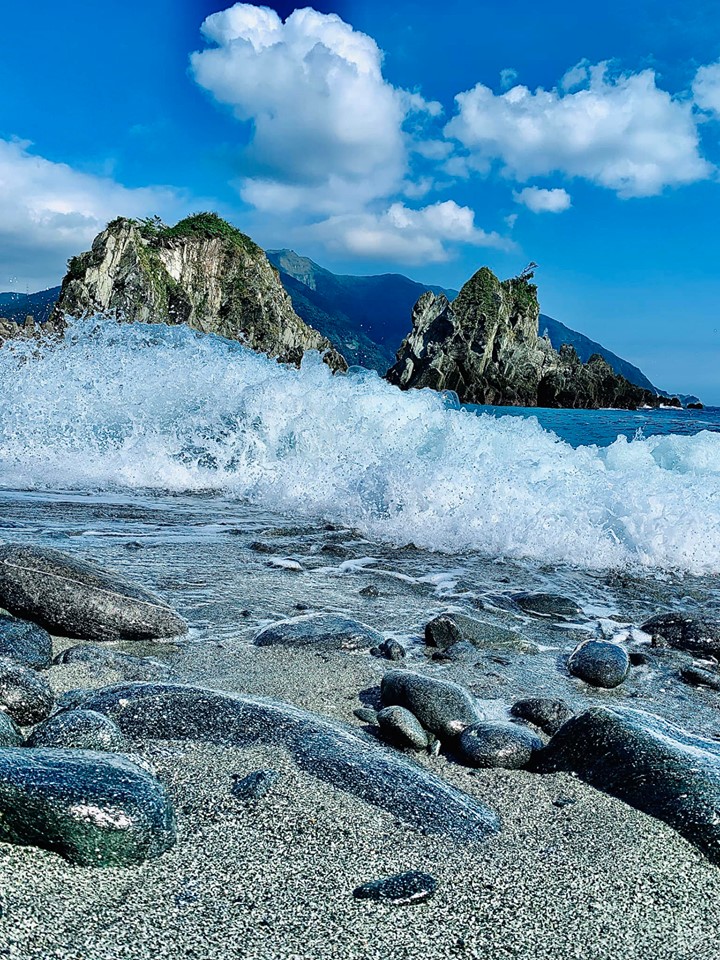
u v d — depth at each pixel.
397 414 8.54
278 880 1.47
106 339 9.93
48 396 8.48
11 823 1.46
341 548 4.99
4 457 7.71
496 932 1.38
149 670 2.72
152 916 1.33
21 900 1.32
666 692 2.88
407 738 2.20
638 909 1.47
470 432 8.21
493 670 2.98
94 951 1.22
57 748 1.73
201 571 4.27
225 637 3.17
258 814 1.70
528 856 1.64
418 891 1.46
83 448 8.15
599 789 1.95
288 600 3.79
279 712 2.18
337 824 1.68
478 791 1.96
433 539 5.38
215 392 8.62
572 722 2.16
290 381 8.81
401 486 6.01
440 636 3.24
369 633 3.21
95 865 1.44
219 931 1.31
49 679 2.55
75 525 5.30
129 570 4.18
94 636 3.03
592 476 6.39
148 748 2.00
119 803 1.53
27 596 3.03
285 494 6.77
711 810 1.77
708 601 4.25
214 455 8.09
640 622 3.81
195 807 1.71
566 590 4.38
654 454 8.23
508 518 5.47
